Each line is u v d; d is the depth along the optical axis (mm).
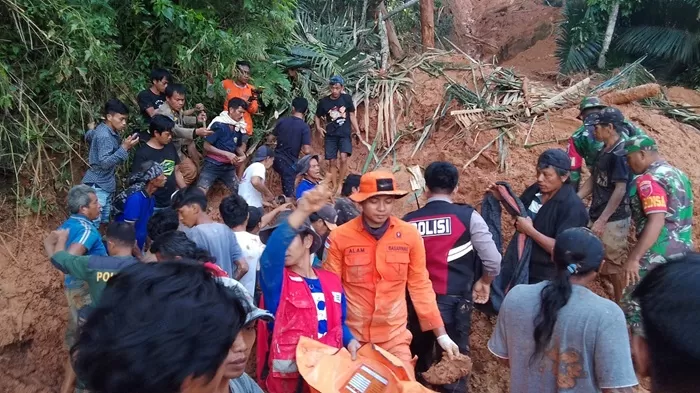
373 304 3438
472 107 7121
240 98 6500
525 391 2645
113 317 1040
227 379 1676
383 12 9953
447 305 3729
